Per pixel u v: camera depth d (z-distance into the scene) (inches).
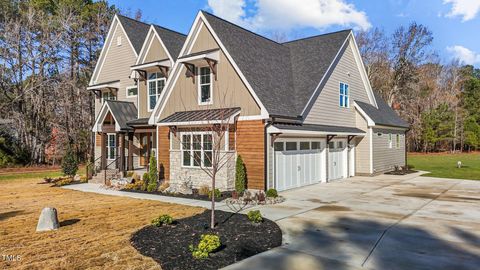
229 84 603.2
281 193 582.6
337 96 794.2
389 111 1114.7
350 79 866.1
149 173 637.3
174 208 457.1
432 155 1817.2
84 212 435.2
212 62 618.5
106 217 405.7
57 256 268.1
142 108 806.5
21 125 1205.7
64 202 510.9
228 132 565.6
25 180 812.0
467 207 463.5
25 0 1333.7
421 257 265.4
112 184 670.5
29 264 250.7
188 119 590.9
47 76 1277.1
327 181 735.1
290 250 281.4
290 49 863.1
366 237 319.6
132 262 253.9
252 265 246.8
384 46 1862.7
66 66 1325.0
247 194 519.5
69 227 359.3
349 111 853.2
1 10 1213.1
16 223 381.1
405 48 1790.1
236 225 357.7
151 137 835.4
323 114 727.7
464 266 246.4
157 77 783.7
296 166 642.2
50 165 1239.5
